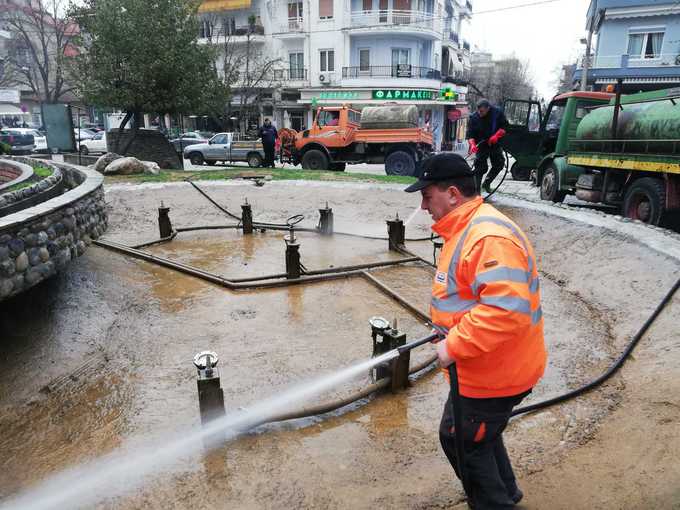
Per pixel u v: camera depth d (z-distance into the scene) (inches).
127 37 577.9
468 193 80.1
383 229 361.7
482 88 2161.7
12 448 125.6
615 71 1068.5
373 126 644.7
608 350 168.9
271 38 1306.6
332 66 1283.2
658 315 176.9
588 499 94.3
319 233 340.5
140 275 252.7
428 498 101.7
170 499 105.2
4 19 1379.2
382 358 85.2
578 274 247.0
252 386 150.9
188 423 133.4
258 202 425.7
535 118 488.1
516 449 115.6
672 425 111.2
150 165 539.2
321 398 143.9
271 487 107.7
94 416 137.9
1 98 1455.5
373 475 111.0
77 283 214.7
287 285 240.2
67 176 324.5
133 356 172.1
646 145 314.7
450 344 73.7
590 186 374.0
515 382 78.0
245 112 1304.1
